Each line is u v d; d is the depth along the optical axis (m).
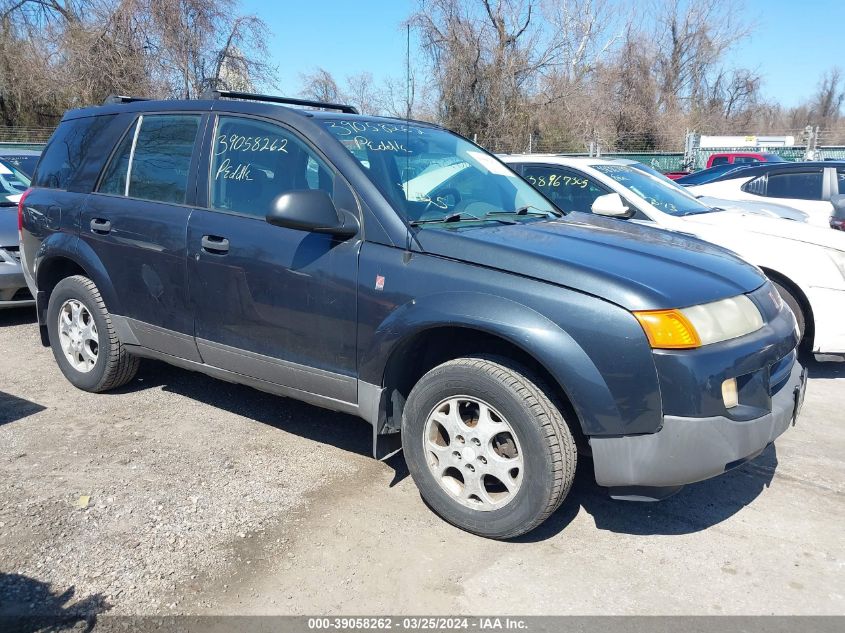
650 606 2.79
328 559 3.05
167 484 3.63
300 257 3.52
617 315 2.84
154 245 4.10
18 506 3.37
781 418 3.12
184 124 4.20
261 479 3.72
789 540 3.28
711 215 6.19
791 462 4.07
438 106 23.50
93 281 4.53
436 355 3.46
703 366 2.82
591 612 2.75
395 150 3.85
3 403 4.65
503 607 2.77
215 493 3.56
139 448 4.04
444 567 3.01
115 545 3.09
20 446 4.02
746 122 49.19
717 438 2.85
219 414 4.57
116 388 4.89
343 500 3.54
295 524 3.30
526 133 25.16
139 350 4.44
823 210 8.62
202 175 4.02
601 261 3.10
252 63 22.89
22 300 6.44
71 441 4.11
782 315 3.39
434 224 3.43
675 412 2.82
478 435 3.15
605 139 30.55
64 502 3.42
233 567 2.97
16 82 25.62
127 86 22.66
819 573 3.02
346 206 3.47
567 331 2.88
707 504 3.59
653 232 3.94
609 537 3.27
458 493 3.28
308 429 4.38
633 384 2.82
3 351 5.80
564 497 3.06
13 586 2.80
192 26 22.19
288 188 3.70
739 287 3.22
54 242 4.66
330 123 3.79
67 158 4.85
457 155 4.27
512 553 3.13
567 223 3.91
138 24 22.56
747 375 3.01
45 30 25.38
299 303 3.54
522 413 2.97
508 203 4.13
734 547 3.21
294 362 3.64
